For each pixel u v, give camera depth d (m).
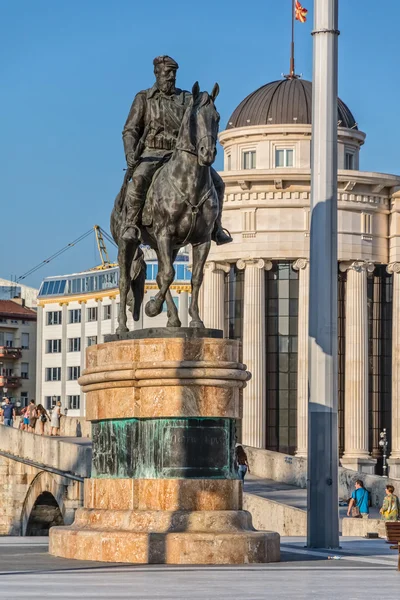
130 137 34.94
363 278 124.31
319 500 39.72
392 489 53.88
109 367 33.84
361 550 39.25
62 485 81.50
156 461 33.06
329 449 39.84
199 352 33.06
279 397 123.25
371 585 26.88
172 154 33.56
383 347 128.00
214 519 32.31
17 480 87.56
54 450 82.62
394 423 123.56
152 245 35.25
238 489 33.25
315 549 39.31
